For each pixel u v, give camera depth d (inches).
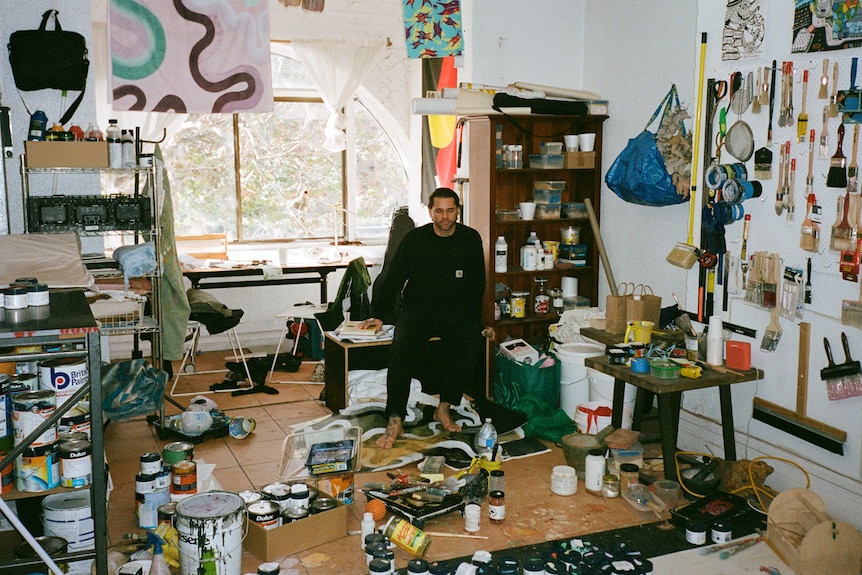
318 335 241.3
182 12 172.2
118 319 162.7
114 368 160.1
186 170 250.8
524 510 133.4
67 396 106.2
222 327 210.4
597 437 150.9
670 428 136.3
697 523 121.3
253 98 179.0
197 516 102.9
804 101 133.0
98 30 227.0
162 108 173.2
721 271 153.6
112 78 168.9
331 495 130.1
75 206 159.0
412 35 186.1
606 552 112.5
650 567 108.5
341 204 270.1
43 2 164.1
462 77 201.2
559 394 182.1
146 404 157.9
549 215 194.2
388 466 151.3
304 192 265.3
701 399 161.8
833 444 131.9
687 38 163.9
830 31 127.0
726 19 148.6
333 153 267.6
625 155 169.0
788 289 138.5
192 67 174.1
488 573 103.8
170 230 179.3
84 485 99.0
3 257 119.8
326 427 173.3
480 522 128.5
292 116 261.0
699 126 157.2
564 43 200.5
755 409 147.7
